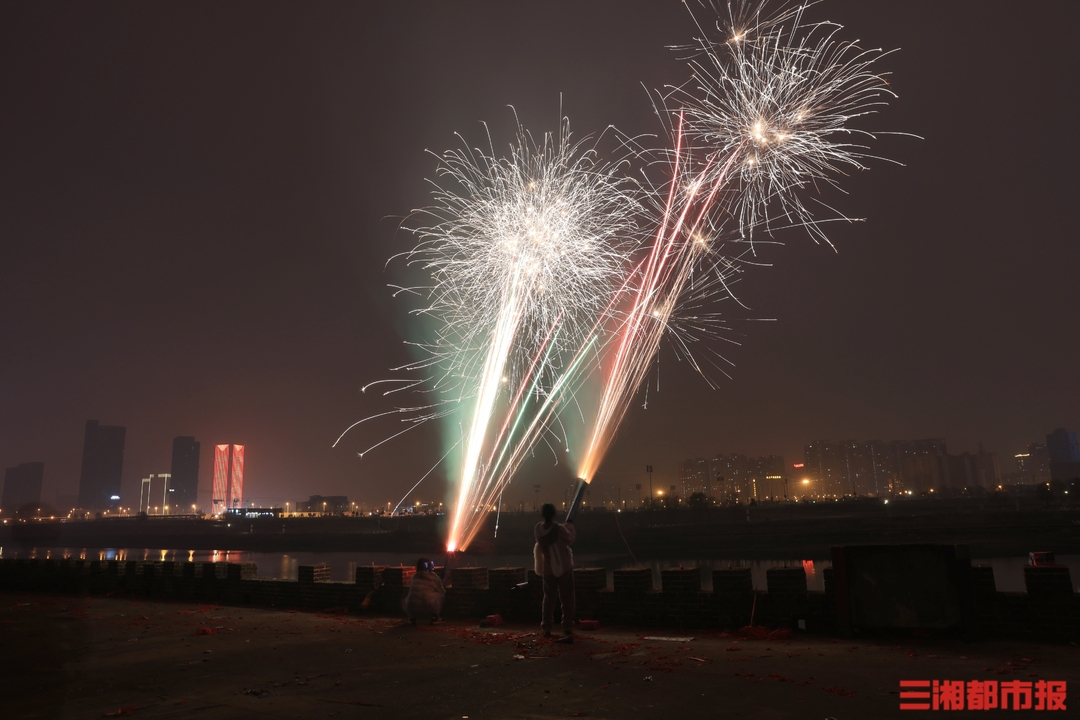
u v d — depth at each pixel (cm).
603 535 7606
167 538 11475
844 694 594
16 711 618
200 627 1057
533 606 1058
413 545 9031
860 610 848
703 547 7212
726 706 569
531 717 561
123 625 1091
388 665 768
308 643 912
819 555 6400
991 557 5806
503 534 8344
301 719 573
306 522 10625
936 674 653
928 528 6944
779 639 856
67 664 809
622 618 997
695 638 886
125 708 615
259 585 1338
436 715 575
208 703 629
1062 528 6519
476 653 822
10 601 1456
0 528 13275
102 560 1600
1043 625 795
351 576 5141
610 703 591
